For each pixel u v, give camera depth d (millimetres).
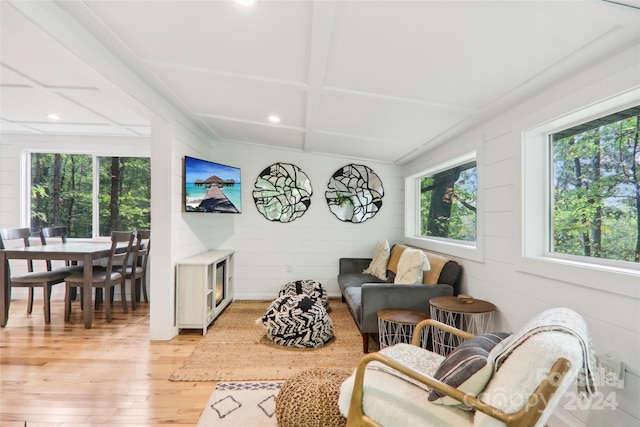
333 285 4707
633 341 1444
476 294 2705
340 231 4723
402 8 1447
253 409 2027
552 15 1347
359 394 1469
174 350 2887
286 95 2672
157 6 1648
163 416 1945
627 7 1239
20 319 3660
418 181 4617
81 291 4117
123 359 2697
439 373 1432
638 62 1433
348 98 2549
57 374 2430
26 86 2871
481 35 1561
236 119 3494
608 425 1539
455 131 2916
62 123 4000
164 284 3113
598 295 1603
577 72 1730
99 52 2031
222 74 2379
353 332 3377
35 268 4543
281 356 2793
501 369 1237
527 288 2096
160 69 2375
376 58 1910
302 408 1737
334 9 1479
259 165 4648
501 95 2115
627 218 1670
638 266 1576
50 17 1645
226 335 3264
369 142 3752
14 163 4520
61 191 4645
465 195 3324
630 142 1668
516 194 2195
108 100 3229
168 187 3119
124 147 4598
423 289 2820
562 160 2064
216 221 4562
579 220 1937
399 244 4562
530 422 1112
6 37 2061
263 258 4645
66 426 1852
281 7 1559
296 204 4676
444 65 1885
